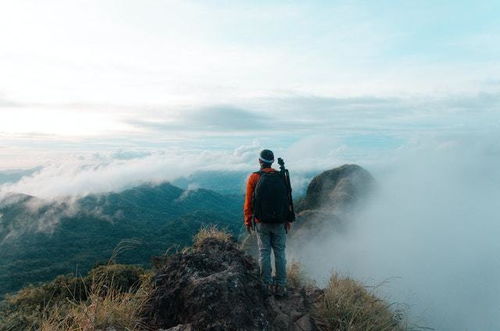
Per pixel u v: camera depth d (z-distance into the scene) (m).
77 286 6.50
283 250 5.62
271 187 5.36
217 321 4.19
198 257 5.39
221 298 4.38
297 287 6.52
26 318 5.06
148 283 5.50
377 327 5.26
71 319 4.65
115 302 4.77
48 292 6.51
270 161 5.59
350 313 5.41
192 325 4.20
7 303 6.09
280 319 4.83
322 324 5.19
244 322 4.25
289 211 5.56
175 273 5.17
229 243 6.61
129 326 4.44
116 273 6.62
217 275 4.70
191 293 4.54
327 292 5.95
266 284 5.45
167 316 4.66
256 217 5.42
